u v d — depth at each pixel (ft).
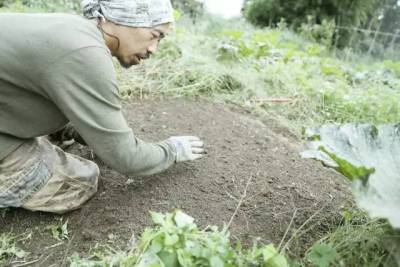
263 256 4.42
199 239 4.44
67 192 6.31
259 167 7.45
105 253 5.60
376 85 14.39
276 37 18.12
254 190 6.78
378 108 11.30
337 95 11.94
